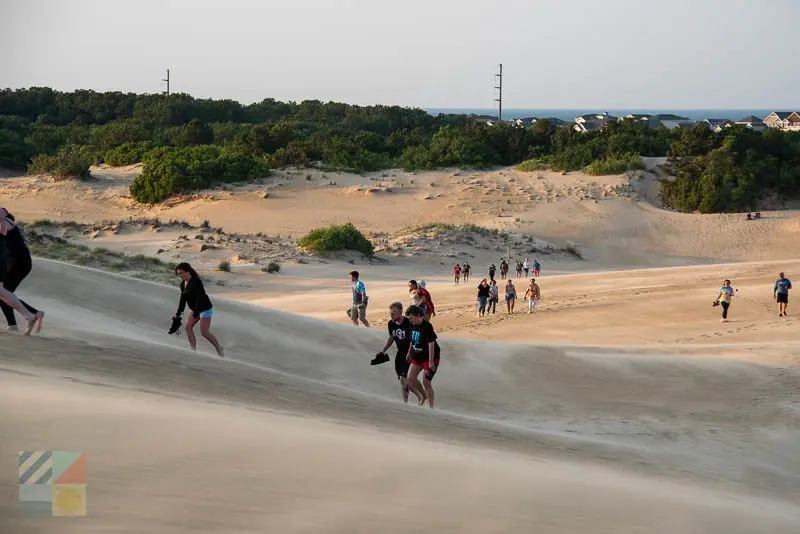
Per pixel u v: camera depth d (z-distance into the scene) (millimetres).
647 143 129000
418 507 5418
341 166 122375
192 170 108938
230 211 100625
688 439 15398
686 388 19141
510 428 12922
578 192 108250
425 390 15430
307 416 8922
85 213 104312
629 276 52062
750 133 120250
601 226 95562
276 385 11625
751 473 13266
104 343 11875
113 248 71062
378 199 106688
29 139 143625
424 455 6953
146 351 11953
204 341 18578
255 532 4379
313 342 20328
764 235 92812
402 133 167000
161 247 70938
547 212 100250
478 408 16938
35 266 21438
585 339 32438
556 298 43281
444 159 125000
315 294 49969
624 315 36875
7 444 4848
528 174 119562
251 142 133125
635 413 17109
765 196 114062
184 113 185500
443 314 39719
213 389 9781
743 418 16984
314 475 5617
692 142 119875
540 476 7059
